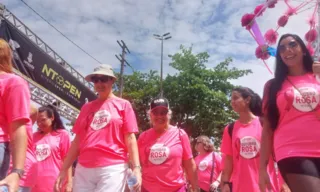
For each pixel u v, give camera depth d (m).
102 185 3.87
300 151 2.66
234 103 4.45
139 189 3.79
